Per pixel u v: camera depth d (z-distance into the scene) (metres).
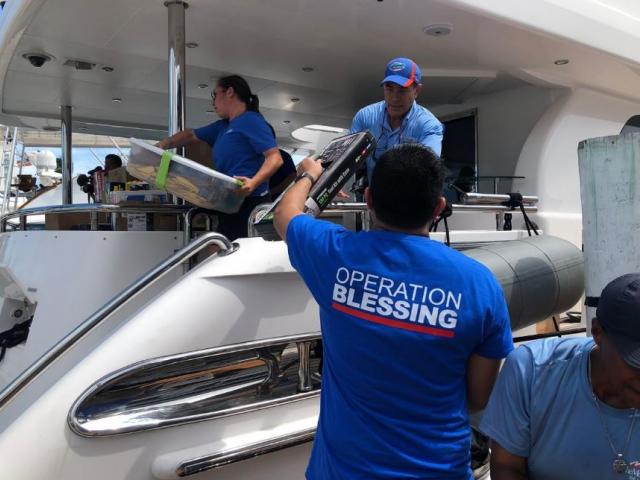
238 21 2.89
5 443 1.53
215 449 1.75
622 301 1.10
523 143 3.92
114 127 5.96
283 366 1.95
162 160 1.97
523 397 1.31
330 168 1.78
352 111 5.03
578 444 1.22
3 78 3.94
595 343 1.24
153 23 3.03
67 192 5.03
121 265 2.20
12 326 2.72
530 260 2.41
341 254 1.40
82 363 1.63
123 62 3.78
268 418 1.90
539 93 3.81
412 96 2.68
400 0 2.50
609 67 3.26
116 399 1.69
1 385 2.48
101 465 1.63
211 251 2.38
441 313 1.28
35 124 5.93
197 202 2.14
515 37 2.86
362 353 1.31
